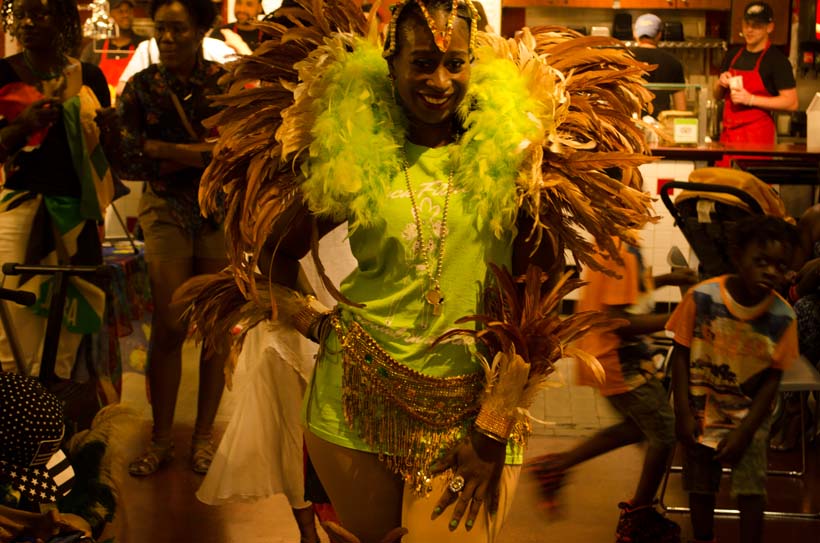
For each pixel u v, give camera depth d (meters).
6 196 4.48
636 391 3.54
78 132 4.43
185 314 2.49
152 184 4.27
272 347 3.20
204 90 4.26
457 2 2.03
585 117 2.21
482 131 2.07
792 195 7.52
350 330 2.18
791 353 3.24
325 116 2.11
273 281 2.35
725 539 3.78
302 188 2.15
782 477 4.46
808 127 7.35
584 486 4.23
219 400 4.39
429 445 2.13
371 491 2.19
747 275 3.22
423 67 2.02
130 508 3.91
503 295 2.13
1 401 2.30
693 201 4.33
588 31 11.03
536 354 2.10
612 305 3.53
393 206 2.10
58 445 2.37
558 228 2.20
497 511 2.17
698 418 3.29
